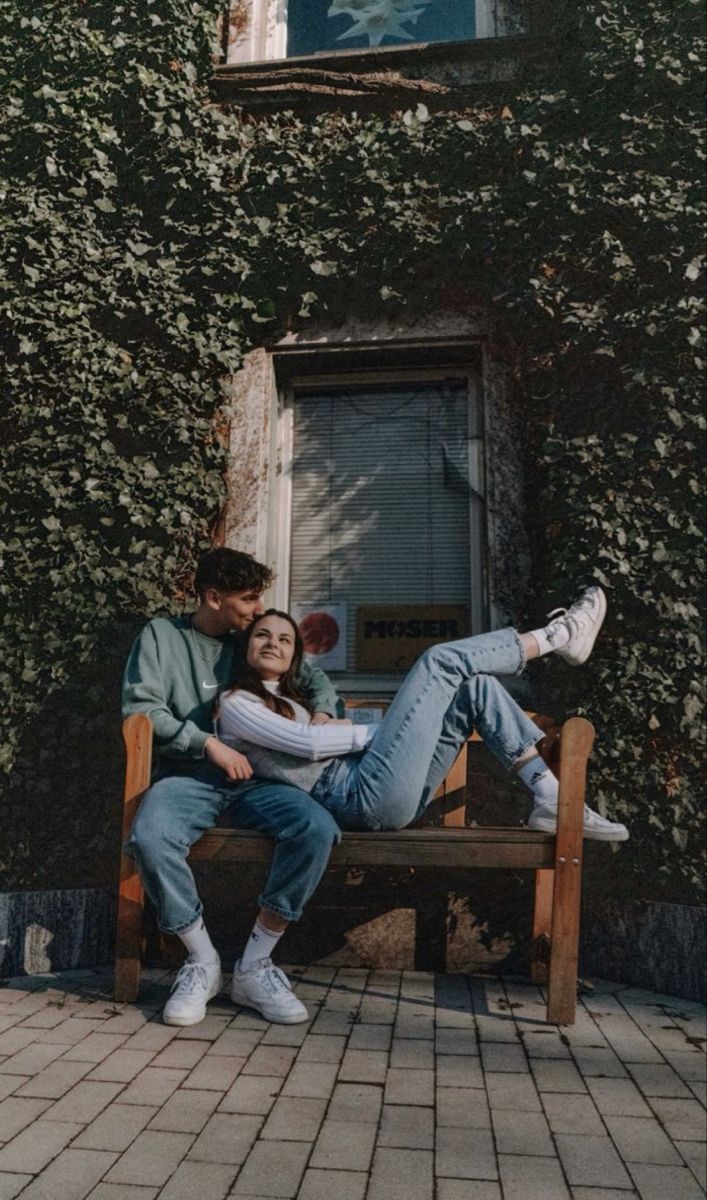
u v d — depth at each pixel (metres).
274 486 4.52
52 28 4.81
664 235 4.10
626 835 3.03
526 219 4.22
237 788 3.01
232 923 3.75
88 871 3.92
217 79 4.75
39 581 4.16
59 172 4.58
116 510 4.26
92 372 4.34
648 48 4.26
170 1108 2.23
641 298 4.08
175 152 4.58
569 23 4.43
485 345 4.33
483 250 4.27
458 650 3.06
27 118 4.70
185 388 4.37
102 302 4.44
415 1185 1.88
